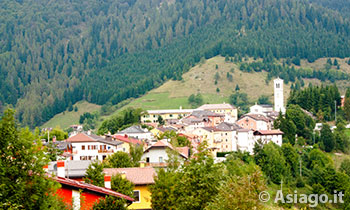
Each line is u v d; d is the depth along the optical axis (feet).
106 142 508.94
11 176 131.44
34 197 131.34
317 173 554.46
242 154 618.44
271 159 563.89
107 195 176.04
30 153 134.51
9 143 133.39
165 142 399.44
